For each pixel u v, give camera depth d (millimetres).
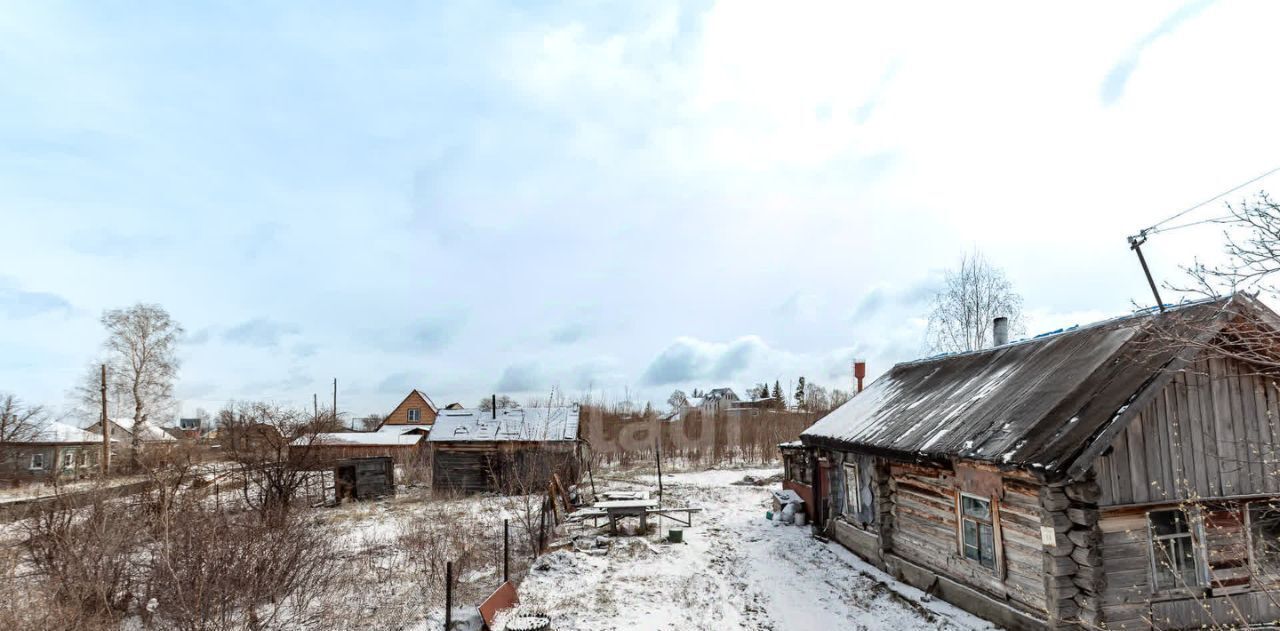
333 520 19031
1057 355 10500
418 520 17859
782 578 12484
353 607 10141
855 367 24094
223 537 8680
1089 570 7801
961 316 30672
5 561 9445
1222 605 8188
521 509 18656
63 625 8000
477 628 9531
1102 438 7508
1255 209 6328
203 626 7492
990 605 9312
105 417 40031
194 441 24219
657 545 15156
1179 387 8398
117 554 9664
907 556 11875
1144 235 8086
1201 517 8242
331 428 27859
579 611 10461
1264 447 8430
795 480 18906
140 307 43219
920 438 10875
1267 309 8039
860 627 9852
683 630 9836
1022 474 8594
